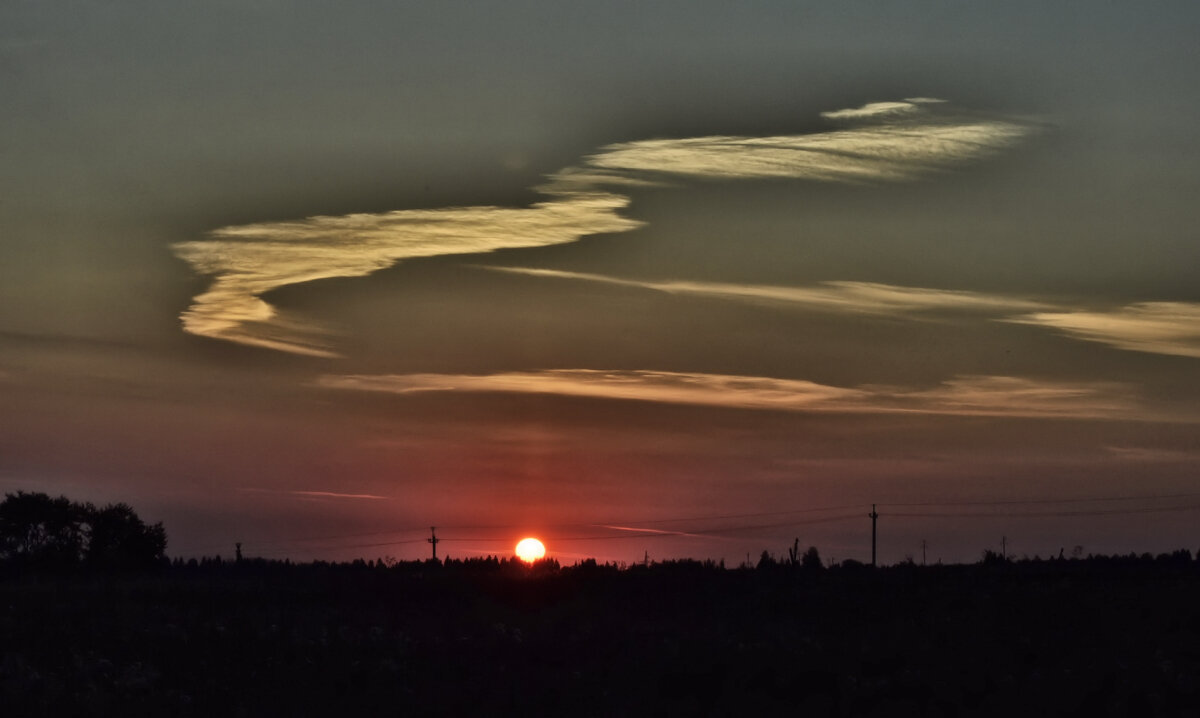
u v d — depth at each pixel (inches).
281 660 1448.1
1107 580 2367.1
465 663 1445.6
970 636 1664.6
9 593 2207.2
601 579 2568.9
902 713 1151.0
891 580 2522.1
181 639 1587.1
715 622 1918.1
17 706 1152.8
